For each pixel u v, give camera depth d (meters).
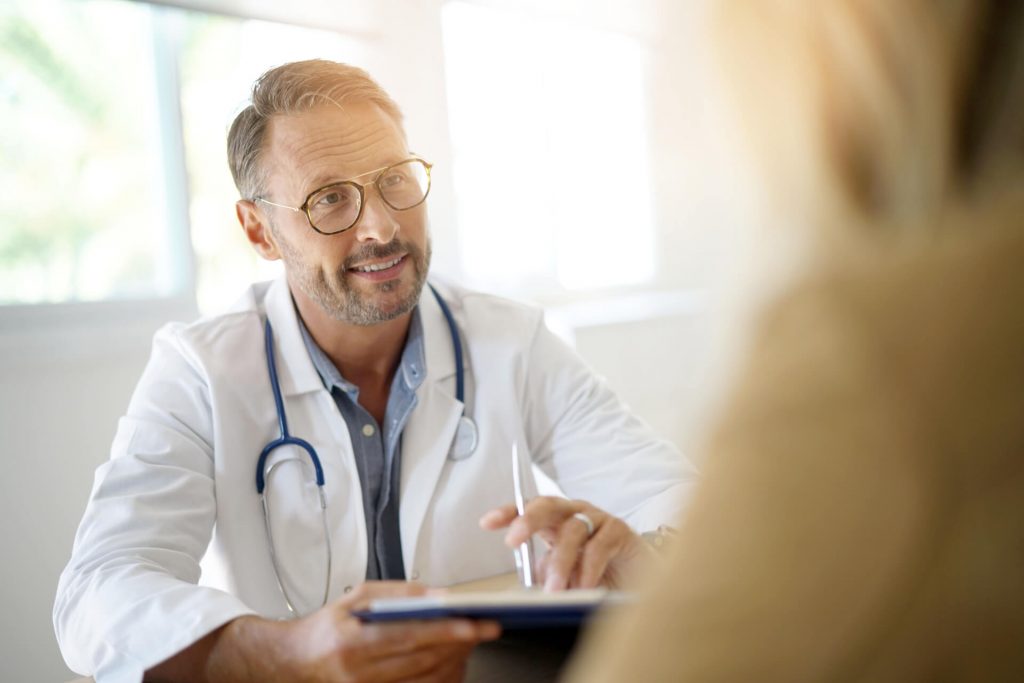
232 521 1.45
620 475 1.59
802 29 0.37
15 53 2.30
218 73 2.68
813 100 0.37
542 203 3.88
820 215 0.38
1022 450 0.33
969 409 0.33
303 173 1.48
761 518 0.35
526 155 3.81
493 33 3.67
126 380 2.33
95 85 2.44
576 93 4.02
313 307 1.55
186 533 1.35
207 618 1.05
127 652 1.07
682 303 3.97
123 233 2.49
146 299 2.50
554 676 0.96
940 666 0.33
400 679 0.89
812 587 0.34
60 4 2.37
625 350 3.65
